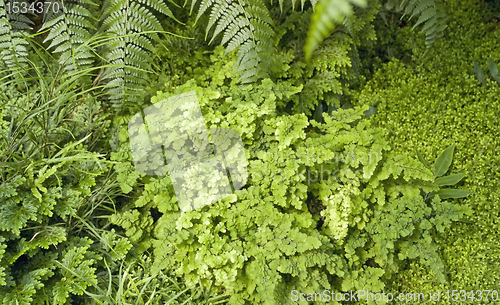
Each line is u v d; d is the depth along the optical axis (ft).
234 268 6.17
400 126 8.86
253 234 6.57
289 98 7.84
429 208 7.14
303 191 6.63
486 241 7.91
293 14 8.47
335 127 7.12
